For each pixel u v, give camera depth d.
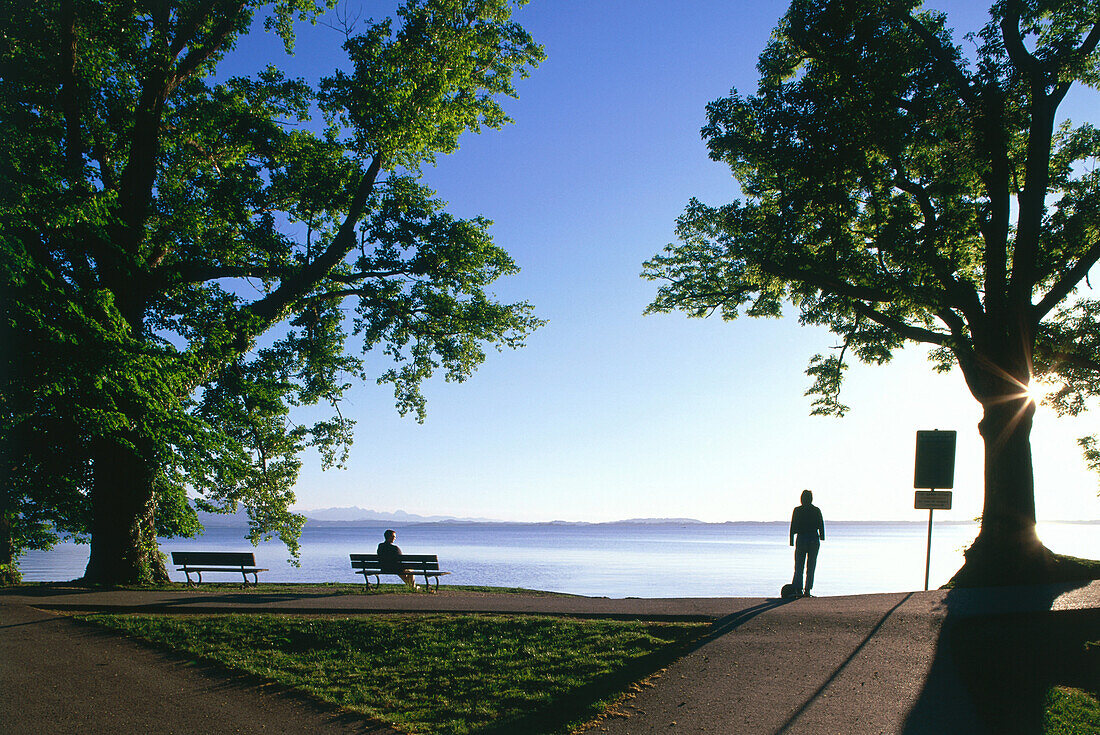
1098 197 15.75
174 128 19.20
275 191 19.58
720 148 16.77
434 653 9.03
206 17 18.59
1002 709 6.69
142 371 13.23
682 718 6.61
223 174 19.84
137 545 17.34
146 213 17.78
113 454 17.06
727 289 20.28
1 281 11.76
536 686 7.73
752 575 44.88
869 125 15.02
